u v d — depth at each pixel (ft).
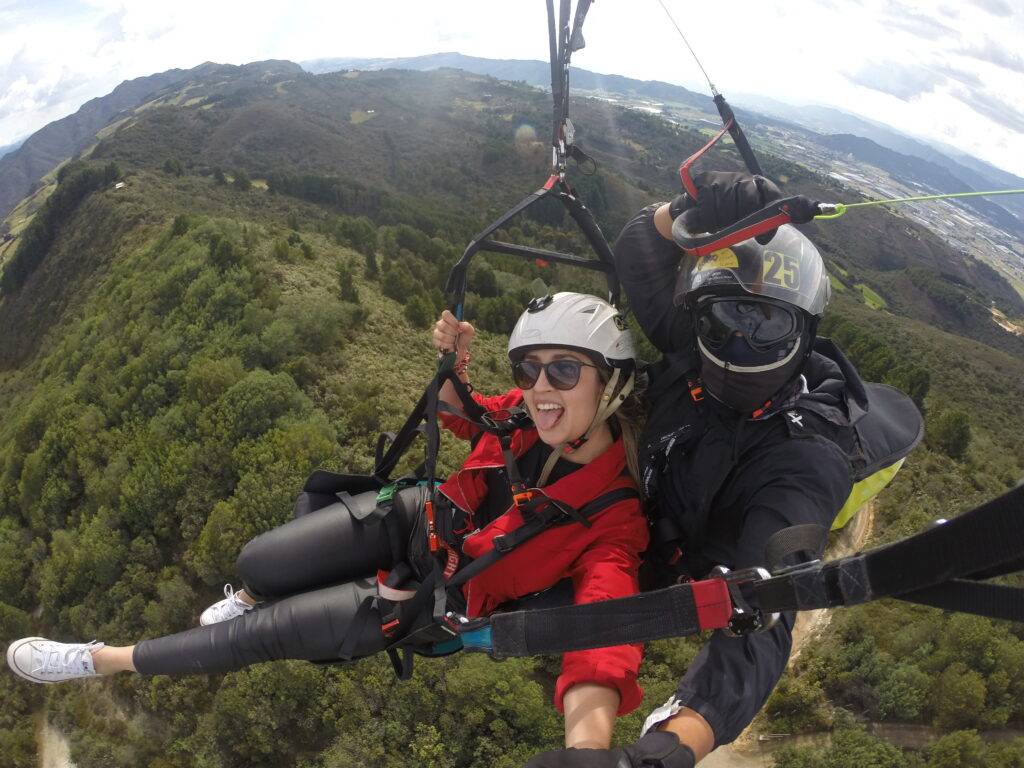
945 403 200.44
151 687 111.04
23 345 346.54
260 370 139.03
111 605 127.13
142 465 135.85
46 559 147.95
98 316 208.64
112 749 109.81
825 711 104.94
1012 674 102.53
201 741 102.58
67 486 153.48
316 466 119.03
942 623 112.37
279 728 98.73
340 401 142.00
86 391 168.25
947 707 101.40
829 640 115.55
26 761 116.26
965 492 146.41
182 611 117.80
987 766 94.73
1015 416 284.00
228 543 113.50
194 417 138.51
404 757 93.97
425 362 171.32
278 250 202.08
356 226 289.33
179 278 180.65
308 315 159.43
